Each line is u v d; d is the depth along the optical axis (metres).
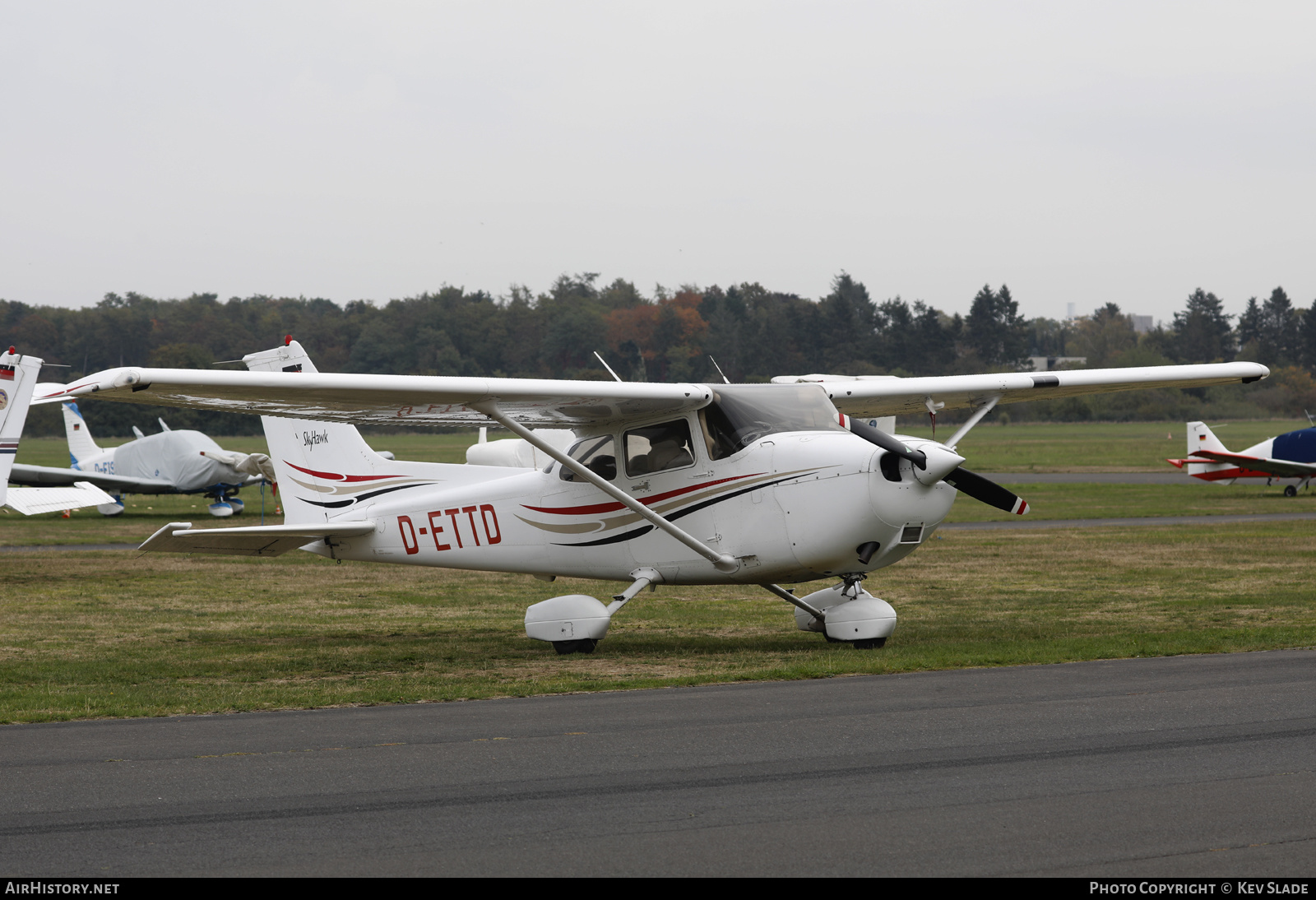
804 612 21.42
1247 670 15.95
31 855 8.63
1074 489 67.88
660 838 8.84
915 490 18.22
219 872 8.23
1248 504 56.28
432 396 17.50
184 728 13.36
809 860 8.30
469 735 12.64
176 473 57.62
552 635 19.75
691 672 17.09
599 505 20.66
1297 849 8.38
